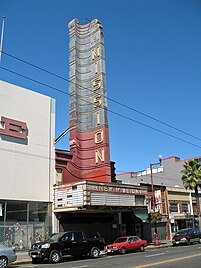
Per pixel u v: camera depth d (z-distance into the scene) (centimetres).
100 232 3303
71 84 3422
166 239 4288
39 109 3050
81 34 3659
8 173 2670
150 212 3409
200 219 4916
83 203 2720
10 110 2797
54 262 1970
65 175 3095
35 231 2769
